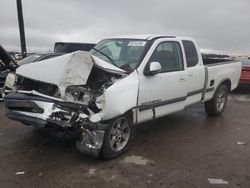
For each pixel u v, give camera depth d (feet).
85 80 15.15
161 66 18.74
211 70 23.66
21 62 34.45
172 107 19.88
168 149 17.95
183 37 21.63
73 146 17.80
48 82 15.08
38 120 14.78
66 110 14.74
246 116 27.32
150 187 13.35
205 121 24.90
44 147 17.60
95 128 15.03
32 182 13.53
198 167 15.52
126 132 16.98
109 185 13.42
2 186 13.14
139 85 16.81
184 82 20.39
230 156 17.17
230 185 13.73
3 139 18.81
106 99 14.87
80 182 13.62
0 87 30.30
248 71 39.29
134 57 18.02
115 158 16.33
